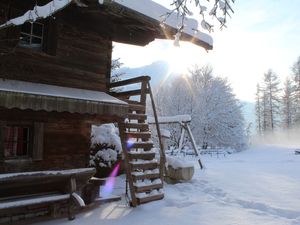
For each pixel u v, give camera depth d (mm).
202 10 4668
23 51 7754
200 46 9523
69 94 7504
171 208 8195
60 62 8477
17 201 6480
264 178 12906
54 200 6980
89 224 6898
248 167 17188
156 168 9094
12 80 7410
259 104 66188
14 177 6500
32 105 6445
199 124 35750
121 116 8086
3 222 6840
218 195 9836
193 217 7406
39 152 7875
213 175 13648
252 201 8734
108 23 9344
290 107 59719
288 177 13219
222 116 36719
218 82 38188
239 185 11289
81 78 8945
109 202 8734
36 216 7391
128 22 9367
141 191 8484
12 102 6180
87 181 8203
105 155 12531
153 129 25938
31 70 7863
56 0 5336
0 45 7387
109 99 8258
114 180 12031
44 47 8328
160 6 8461
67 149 8609
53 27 8367
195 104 36562
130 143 8836
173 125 32812
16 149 7793
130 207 8258
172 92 38531
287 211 7797
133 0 7656
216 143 36562
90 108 7418
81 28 9016
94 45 9383
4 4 7543
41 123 7980
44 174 6945
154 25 8367
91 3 7637
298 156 26562
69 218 7184
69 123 8711
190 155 28828
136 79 9891
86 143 9102
